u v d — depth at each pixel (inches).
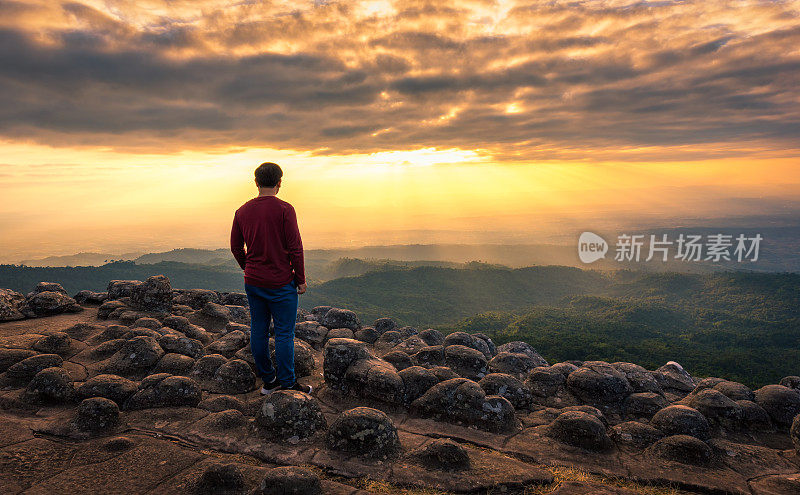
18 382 149.9
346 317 258.7
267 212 145.6
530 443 130.5
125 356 172.6
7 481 92.2
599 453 125.8
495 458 116.6
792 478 114.5
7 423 121.3
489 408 140.2
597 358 3535.9
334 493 93.4
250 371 167.6
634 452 128.3
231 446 117.4
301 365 181.6
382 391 151.3
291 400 126.3
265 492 88.3
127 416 131.3
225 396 148.3
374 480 105.0
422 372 157.8
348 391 159.3
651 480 113.5
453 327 5954.7
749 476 117.5
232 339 203.5
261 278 146.7
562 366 189.3
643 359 3543.3
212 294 291.1
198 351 190.1
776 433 149.7
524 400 159.8
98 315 242.2
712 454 125.3
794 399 154.6
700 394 162.1
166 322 218.7
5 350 165.5
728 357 3661.4
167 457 105.2
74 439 117.9
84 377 163.8
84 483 93.4
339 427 117.5
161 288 245.9
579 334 4500.5
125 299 256.8
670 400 188.5
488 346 246.5
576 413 136.3
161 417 131.2
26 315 234.8
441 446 112.9
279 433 121.9
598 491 97.0
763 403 157.0
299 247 148.6
